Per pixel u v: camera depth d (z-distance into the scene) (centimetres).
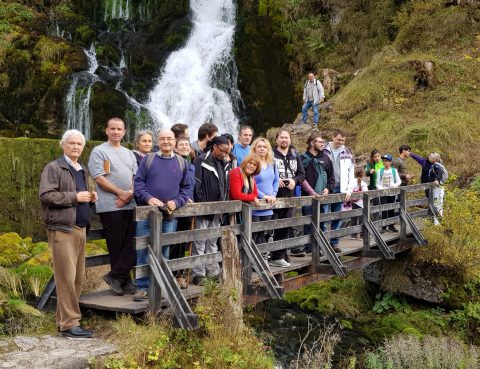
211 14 2356
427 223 1119
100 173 598
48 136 1891
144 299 598
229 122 2041
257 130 2041
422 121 1666
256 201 677
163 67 2116
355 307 1112
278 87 2122
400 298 1112
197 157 688
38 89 1914
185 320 543
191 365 552
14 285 656
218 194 681
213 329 584
